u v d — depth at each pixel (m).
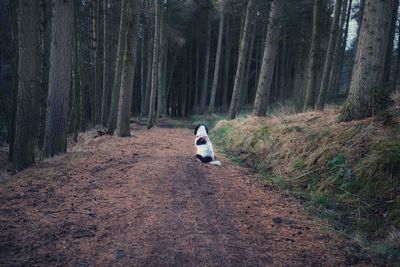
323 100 14.17
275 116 14.28
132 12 14.87
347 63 37.41
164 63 36.09
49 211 5.81
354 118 8.66
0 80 24.03
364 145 7.39
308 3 26.97
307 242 5.20
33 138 9.52
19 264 4.17
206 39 44.00
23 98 9.26
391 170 6.32
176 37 31.81
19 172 8.67
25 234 4.94
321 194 7.12
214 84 31.02
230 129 15.53
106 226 5.30
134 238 4.95
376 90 8.42
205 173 8.91
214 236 5.18
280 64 42.78
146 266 4.27
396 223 5.46
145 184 7.49
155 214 5.85
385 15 8.20
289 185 8.07
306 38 29.98
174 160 10.22
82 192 6.82
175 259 4.46
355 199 6.51
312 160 8.29
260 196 7.31
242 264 4.45
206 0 34.06
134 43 15.30
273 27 14.62
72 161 9.42
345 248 5.06
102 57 25.61
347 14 27.05
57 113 10.39
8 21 24.42
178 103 53.72
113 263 4.29
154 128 23.56
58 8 9.96
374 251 4.96
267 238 5.25
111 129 16.73
